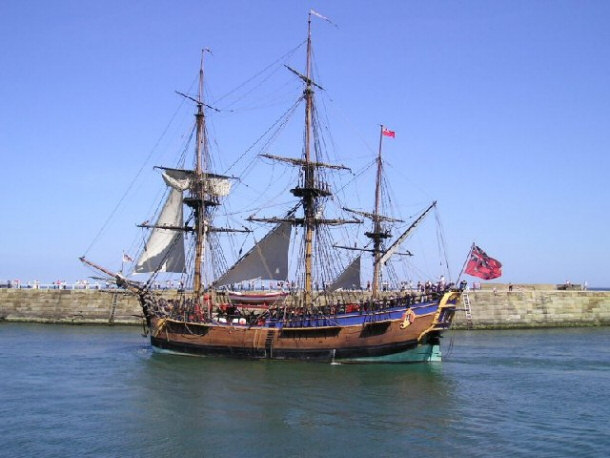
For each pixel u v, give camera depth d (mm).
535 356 61406
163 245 72938
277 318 59344
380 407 39594
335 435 33781
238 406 39875
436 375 50094
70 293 93000
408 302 55031
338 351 55781
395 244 69625
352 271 76062
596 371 52406
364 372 51375
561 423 35812
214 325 59594
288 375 49938
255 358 58031
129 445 32031
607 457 29906
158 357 59594
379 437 33406
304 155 68125
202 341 60219
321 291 70562
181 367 53656
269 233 69125
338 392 43750
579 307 95812
